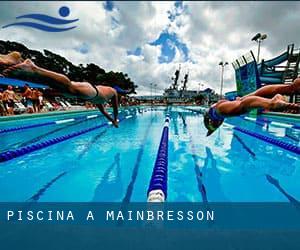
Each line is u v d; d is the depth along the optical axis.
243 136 7.62
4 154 4.48
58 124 10.69
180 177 3.62
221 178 3.59
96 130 8.99
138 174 3.76
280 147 5.87
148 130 8.98
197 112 21.53
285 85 2.74
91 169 4.01
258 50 18.75
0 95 10.10
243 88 16.28
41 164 4.28
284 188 3.18
